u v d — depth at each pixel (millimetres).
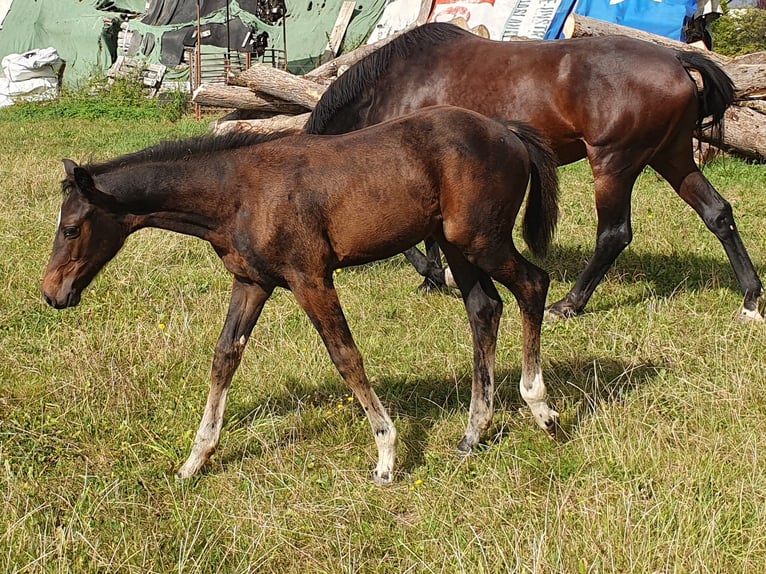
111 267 6758
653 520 3441
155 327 5730
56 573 3260
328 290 3902
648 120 5660
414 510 3828
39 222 8008
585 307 6082
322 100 6277
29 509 3709
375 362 5242
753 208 8609
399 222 3949
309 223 3799
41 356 5289
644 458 3943
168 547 3533
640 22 13812
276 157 3875
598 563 3170
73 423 4449
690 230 7844
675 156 5988
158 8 22625
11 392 4805
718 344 5164
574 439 4242
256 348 5363
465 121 4012
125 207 3840
